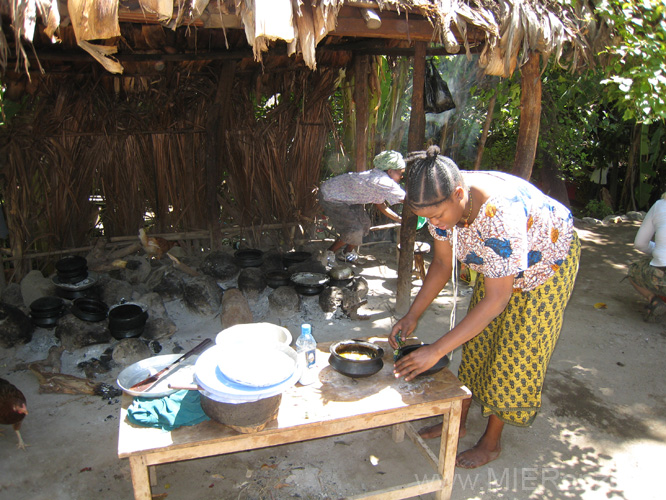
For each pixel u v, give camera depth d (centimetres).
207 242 556
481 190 206
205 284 432
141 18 241
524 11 318
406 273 442
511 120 757
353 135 607
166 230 536
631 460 283
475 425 312
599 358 391
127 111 481
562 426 310
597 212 863
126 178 501
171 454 193
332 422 206
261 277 455
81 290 402
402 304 450
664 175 873
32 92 434
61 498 247
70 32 342
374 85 554
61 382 328
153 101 488
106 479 259
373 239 635
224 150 534
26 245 457
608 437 301
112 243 507
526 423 256
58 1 223
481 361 265
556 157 774
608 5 353
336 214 494
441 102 510
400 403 214
